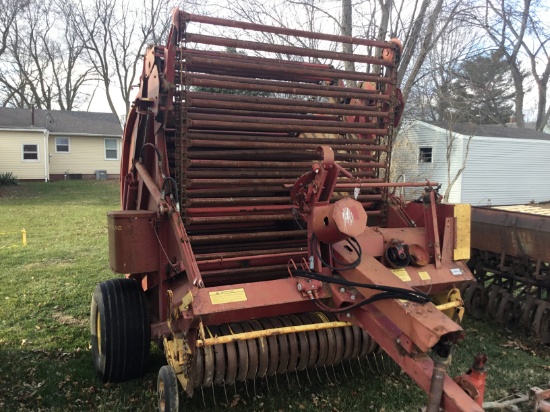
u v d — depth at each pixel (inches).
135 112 174.7
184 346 117.0
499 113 1019.9
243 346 125.0
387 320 111.8
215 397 145.9
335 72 155.7
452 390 94.3
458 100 626.8
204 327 120.6
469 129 739.4
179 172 138.3
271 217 147.5
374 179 170.6
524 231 202.7
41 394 149.8
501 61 711.7
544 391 126.4
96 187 951.0
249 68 144.7
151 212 140.3
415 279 137.3
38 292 262.8
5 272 310.3
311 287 121.3
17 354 179.5
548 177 827.4
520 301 209.8
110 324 147.9
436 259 143.7
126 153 192.5
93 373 163.2
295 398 146.9
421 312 101.9
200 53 154.1
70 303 245.1
